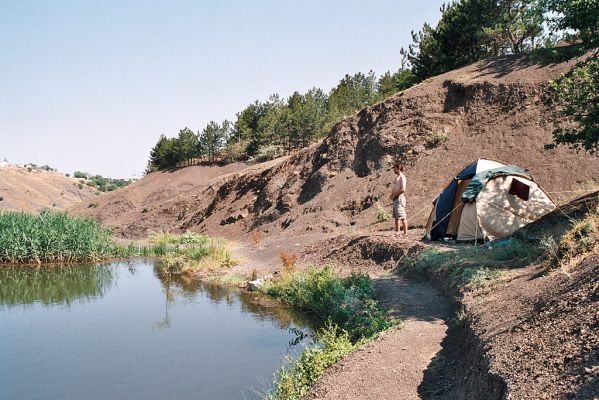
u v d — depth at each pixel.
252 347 10.97
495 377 4.87
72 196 168.62
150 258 28.22
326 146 33.97
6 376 9.64
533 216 14.10
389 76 60.44
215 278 19.89
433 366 6.75
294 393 7.39
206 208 43.91
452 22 36.69
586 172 19.33
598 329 4.50
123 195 72.38
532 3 12.11
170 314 14.52
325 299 13.05
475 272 9.76
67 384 9.18
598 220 8.20
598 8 10.65
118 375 9.55
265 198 36.22
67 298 17.53
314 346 9.73
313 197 31.11
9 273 23.06
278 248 23.48
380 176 27.05
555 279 6.80
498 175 14.34
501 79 27.06
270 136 70.50
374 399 6.04
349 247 18.05
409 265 13.67
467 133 25.95
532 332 5.36
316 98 78.56
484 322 6.58
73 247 26.84
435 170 24.59
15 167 169.12
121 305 16.06
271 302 15.35
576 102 11.41
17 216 27.61
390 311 9.97
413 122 28.27
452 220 15.21
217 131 84.19
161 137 97.75
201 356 10.51
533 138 22.83
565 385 3.99
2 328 13.35
